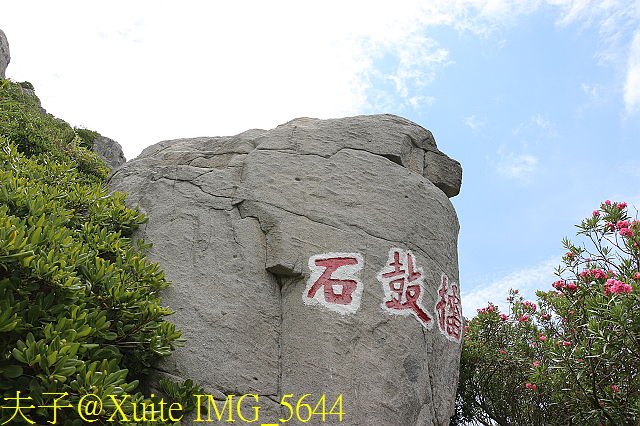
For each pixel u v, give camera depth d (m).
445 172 5.16
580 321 4.93
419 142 5.01
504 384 6.85
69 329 2.54
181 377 3.41
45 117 10.48
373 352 3.69
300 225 4.07
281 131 4.67
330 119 4.92
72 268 2.84
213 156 4.90
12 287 2.62
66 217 3.67
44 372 2.43
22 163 4.64
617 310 4.07
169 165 4.90
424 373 3.88
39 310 2.63
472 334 7.18
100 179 8.14
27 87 13.09
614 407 4.60
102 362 2.71
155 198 4.43
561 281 5.06
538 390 6.21
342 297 3.84
